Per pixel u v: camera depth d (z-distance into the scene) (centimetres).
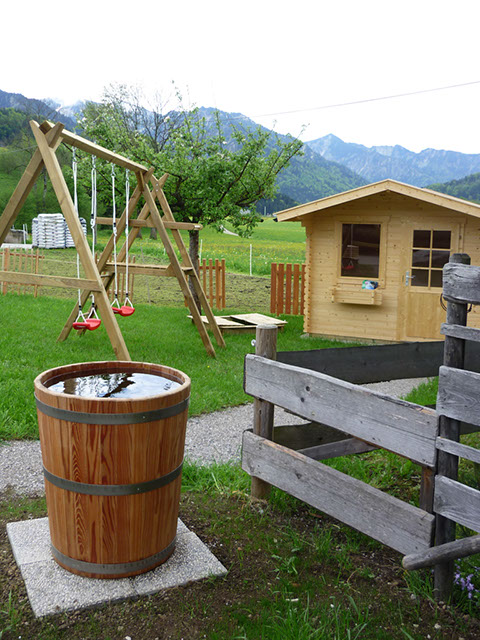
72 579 272
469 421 243
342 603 264
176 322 1157
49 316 1139
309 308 1100
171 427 272
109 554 270
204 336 833
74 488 263
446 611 260
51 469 269
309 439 405
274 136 1216
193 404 594
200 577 279
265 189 1222
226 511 357
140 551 275
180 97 1248
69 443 258
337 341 1070
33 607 250
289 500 373
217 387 663
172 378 321
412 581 275
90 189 1270
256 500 371
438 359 491
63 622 245
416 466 439
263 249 4253
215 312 1388
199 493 383
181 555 297
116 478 260
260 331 358
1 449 459
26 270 1639
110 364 338
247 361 370
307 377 321
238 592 272
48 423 263
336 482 304
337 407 303
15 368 669
